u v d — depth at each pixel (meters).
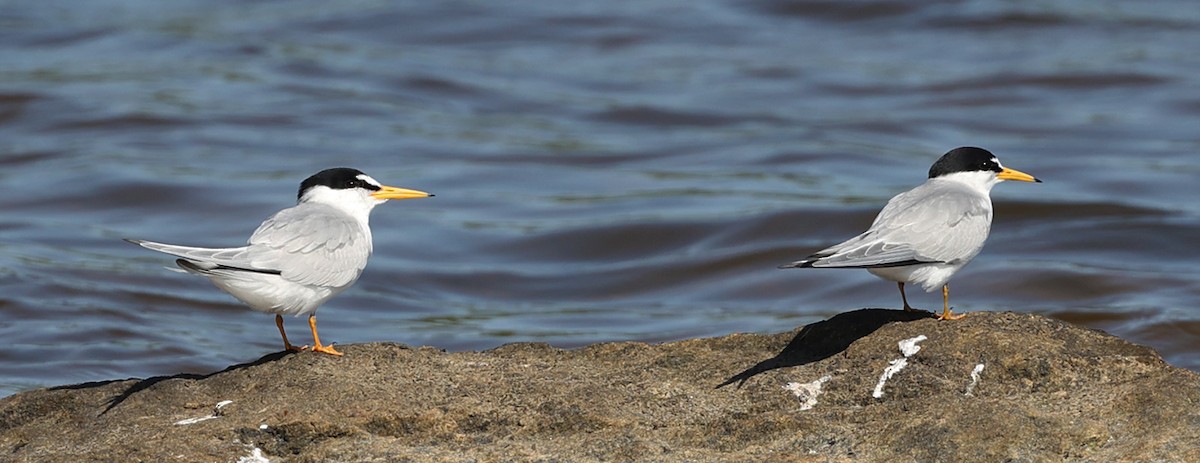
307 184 10.83
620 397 8.88
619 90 28.86
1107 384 8.65
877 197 21.36
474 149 24.92
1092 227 19.27
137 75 29.09
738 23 33.38
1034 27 32.41
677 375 9.36
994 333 9.11
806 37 32.47
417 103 28.03
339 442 8.31
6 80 28.22
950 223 9.80
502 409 8.65
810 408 8.72
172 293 16.92
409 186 22.66
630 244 19.58
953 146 24.91
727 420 8.34
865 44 31.78
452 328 15.89
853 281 17.36
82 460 8.12
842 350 9.62
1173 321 15.05
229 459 8.20
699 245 19.41
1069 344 9.16
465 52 31.83
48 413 9.21
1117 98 27.56
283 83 28.83
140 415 8.91
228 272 9.27
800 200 21.20
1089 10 33.50
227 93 28.00
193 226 20.30
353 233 10.08
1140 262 17.72
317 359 9.48
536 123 26.81
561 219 20.73
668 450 8.08
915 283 9.96
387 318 16.36
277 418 8.53
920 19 32.94
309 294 9.69
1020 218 19.92
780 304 16.84
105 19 34.00
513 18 33.78
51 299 16.38
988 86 28.42
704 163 24.09
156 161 23.39
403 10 34.34
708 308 16.78
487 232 20.17
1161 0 34.62
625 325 16.02
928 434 7.94
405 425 8.52
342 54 31.33
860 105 27.72
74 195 21.44
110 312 15.95
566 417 8.55
